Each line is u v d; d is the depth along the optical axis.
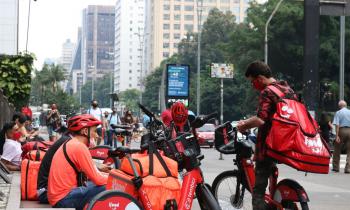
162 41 185.50
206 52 111.56
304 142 5.93
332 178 14.98
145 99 133.25
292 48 59.59
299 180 14.25
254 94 70.50
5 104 19.48
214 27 113.12
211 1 182.38
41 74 111.19
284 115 5.98
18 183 9.25
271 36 60.94
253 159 6.36
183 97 38.28
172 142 5.55
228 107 89.75
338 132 16.84
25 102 20.36
